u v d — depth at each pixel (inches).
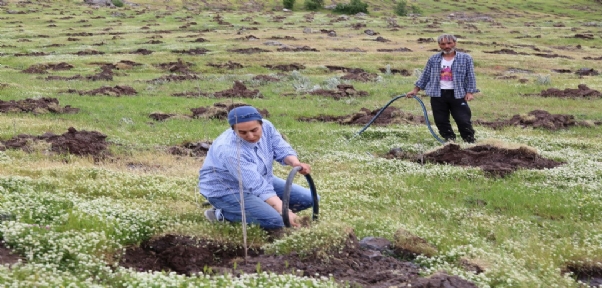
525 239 284.2
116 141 533.0
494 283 215.8
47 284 172.2
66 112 708.0
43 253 211.9
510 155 482.9
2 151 456.4
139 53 1529.3
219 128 632.4
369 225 282.4
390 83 1089.4
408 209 342.6
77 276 195.2
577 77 1230.9
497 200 368.2
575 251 257.0
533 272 233.3
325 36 2039.9
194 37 1929.1
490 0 4505.4
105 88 919.0
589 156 509.4
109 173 378.3
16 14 2586.1
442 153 492.7
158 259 236.5
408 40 1969.7
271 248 237.8
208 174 262.5
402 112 721.0
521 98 926.4
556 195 376.8
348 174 428.5
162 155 489.7
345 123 697.0
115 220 254.2
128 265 227.9
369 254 237.8
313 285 190.7
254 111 247.6
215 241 246.1
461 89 531.2
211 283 189.0
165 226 260.1
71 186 333.7
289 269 217.5
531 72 1327.5
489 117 775.1
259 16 2768.2
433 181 416.8
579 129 682.8
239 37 1920.5
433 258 237.0
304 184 385.7
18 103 711.7
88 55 1487.5
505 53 1664.6
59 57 1432.1
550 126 680.4
